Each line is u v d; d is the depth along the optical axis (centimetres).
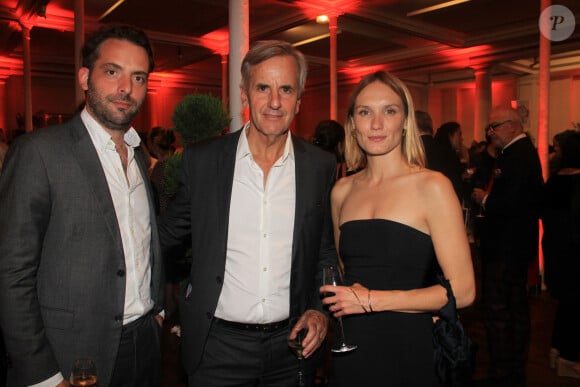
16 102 1412
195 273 188
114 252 161
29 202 146
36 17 931
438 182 167
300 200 192
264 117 180
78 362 142
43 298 153
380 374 171
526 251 315
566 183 332
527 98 1592
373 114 176
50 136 157
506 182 313
